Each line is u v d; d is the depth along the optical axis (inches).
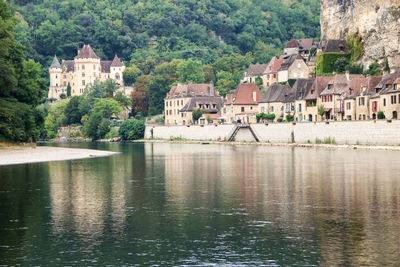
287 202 1843.0
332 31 6968.5
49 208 1774.1
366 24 6225.4
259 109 6466.5
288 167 2955.2
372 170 2731.3
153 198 1945.1
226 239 1395.2
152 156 4057.6
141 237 1421.0
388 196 1932.8
